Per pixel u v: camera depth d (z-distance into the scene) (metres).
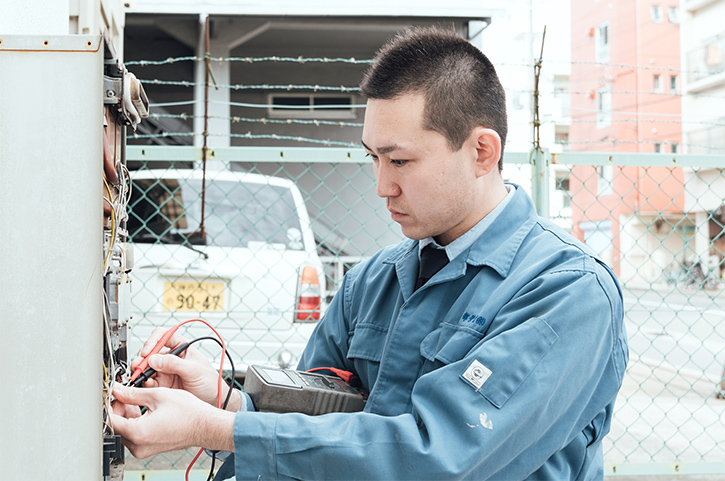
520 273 1.03
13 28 1.20
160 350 1.18
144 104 1.04
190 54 7.40
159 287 3.22
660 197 23.95
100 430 0.80
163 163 4.33
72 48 0.81
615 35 27.59
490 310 1.01
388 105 0.99
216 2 6.11
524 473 0.94
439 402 0.91
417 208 1.03
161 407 0.91
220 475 1.14
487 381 0.90
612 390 1.04
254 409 1.12
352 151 2.24
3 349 0.80
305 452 0.89
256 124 7.80
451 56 1.01
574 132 29.06
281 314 3.29
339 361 1.32
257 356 3.26
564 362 0.92
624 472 2.31
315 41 7.33
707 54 25.97
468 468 0.86
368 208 6.11
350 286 1.33
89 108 0.81
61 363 0.80
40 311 0.80
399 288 1.21
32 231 0.80
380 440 0.89
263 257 3.34
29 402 0.80
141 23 6.55
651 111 26.83
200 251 3.27
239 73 7.82
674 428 3.92
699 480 2.95
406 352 1.08
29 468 0.80
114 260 1.02
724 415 4.26
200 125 6.54
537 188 2.31
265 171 6.07
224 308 3.27
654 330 9.00
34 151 0.80
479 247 1.08
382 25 6.49
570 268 1.00
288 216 3.57
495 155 1.03
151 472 2.13
